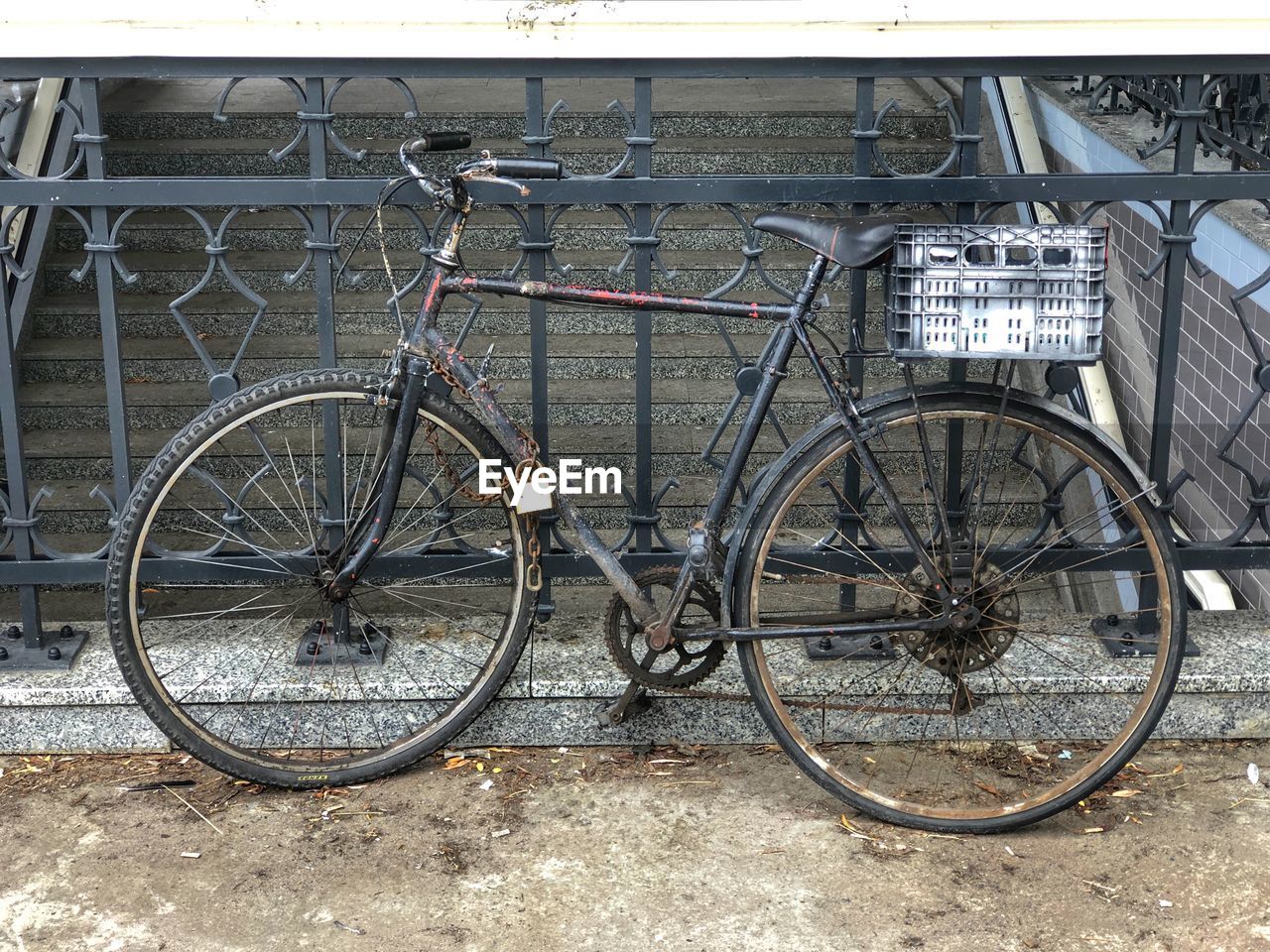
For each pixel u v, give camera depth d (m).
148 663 2.80
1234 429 3.07
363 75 2.78
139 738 3.05
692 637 2.79
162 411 4.98
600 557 2.80
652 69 2.79
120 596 2.74
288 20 2.69
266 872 2.65
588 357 5.18
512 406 4.96
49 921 2.51
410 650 3.15
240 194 2.83
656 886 2.60
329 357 2.92
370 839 2.75
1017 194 2.86
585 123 6.38
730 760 3.03
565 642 3.19
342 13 2.69
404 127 6.28
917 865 2.66
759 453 4.86
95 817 2.83
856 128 2.84
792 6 2.70
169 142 6.18
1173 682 2.75
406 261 5.51
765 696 2.78
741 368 2.94
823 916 2.51
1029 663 3.07
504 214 5.70
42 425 5.00
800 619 2.80
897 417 2.68
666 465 4.85
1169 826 2.78
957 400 2.67
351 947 2.44
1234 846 2.71
